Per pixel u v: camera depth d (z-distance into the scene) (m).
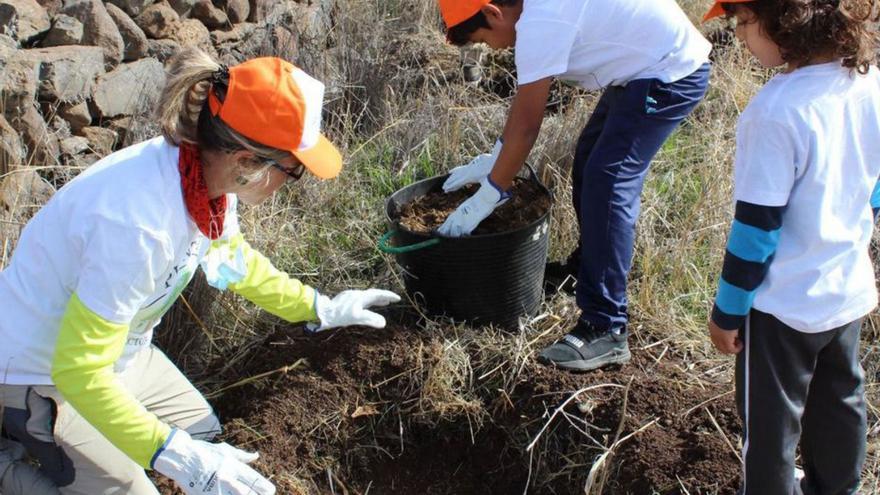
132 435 2.17
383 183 4.16
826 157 2.03
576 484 2.97
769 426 2.26
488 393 3.18
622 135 2.94
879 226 3.60
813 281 2.13
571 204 3.78
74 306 2.08
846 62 2.02
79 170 3.59
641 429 2.88
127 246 2.04
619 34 2.84
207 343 3.28
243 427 2.95
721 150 4.05
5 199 3.22
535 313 3.39
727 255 2.15
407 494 3.16
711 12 2.28
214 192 2.18
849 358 2.29
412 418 3.17
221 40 4.59
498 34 2.88
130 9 4.11
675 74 2.92
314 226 3.89
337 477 3.06
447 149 4.30
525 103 2.82
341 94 4.70
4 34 3.52
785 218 2.13
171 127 2.09
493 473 3.17
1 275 2.28
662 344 3.27
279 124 2.01
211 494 2.21
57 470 2.36
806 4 1.96
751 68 4.92
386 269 3.65
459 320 3.28
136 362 2.71
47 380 2.28
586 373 3.10
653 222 3.84
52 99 3.59
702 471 2.73
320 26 5.15
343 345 3.19
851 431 2.34
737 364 2.33
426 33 5.30
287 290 2.81
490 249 3.03
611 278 3.03
